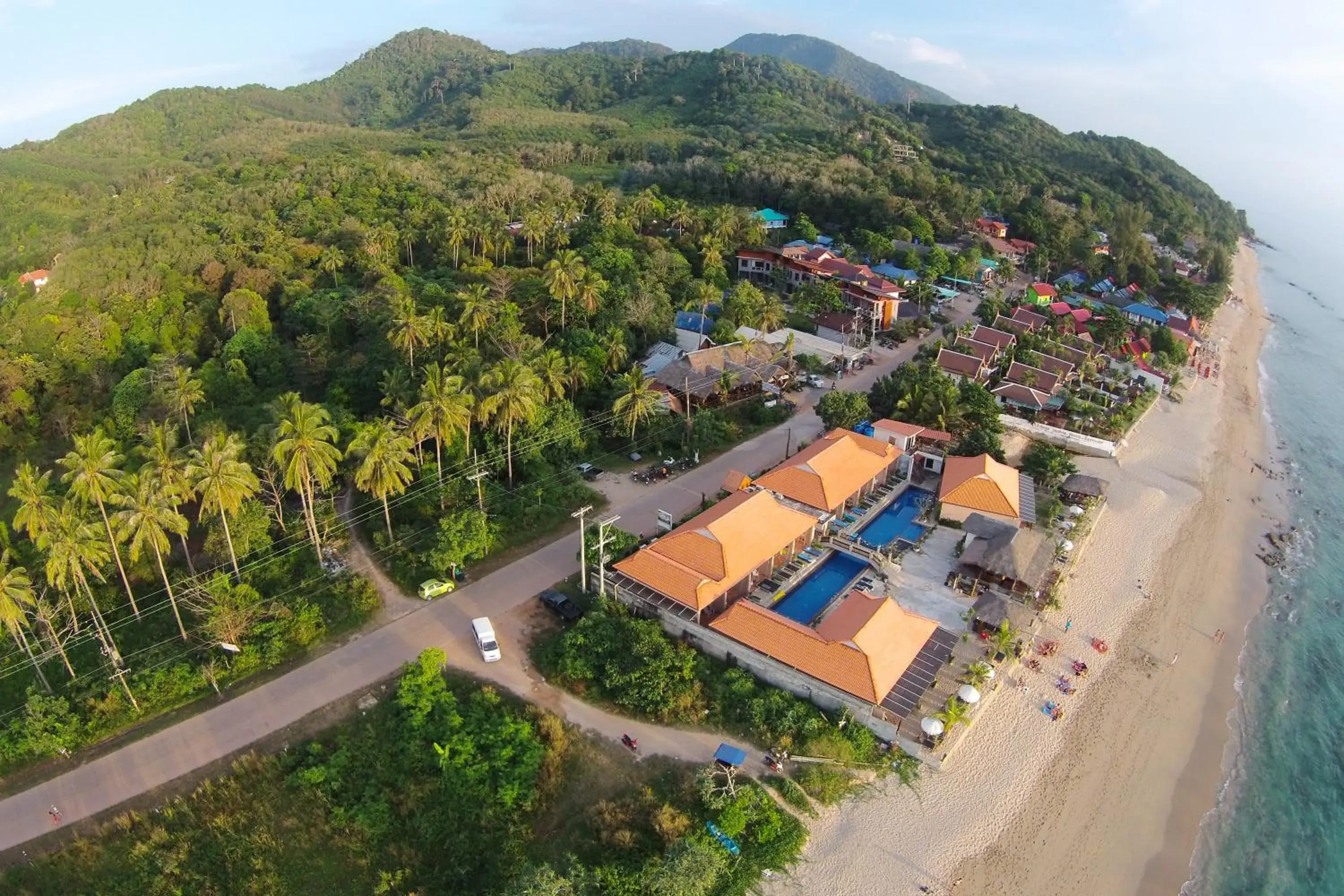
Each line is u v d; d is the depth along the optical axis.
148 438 78.31
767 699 54.75
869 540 78.50
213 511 64.88
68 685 56.53
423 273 140.50
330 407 90.50
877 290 143.88
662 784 49.81
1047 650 66.50
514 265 146.12
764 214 194.62
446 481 78.12
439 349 97.38
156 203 178.62
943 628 64.88
